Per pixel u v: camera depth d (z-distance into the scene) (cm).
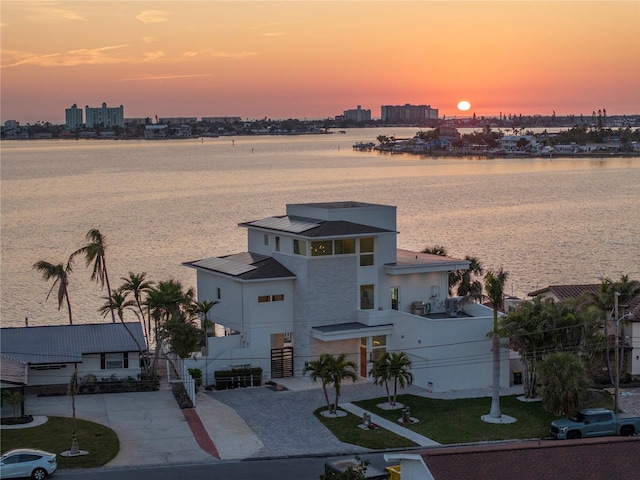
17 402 5169
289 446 4878
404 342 6450
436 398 5959
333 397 5956
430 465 3347
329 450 4806
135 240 16112
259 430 5188
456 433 5128
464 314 6962
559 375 5409
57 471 4372
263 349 6550
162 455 4691
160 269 12925
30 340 6394
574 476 3294
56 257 14388
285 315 6631
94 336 6525
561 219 19938
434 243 15725
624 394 6012
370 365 6506
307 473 4400
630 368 6556
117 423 5278
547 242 16112
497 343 5441
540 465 3356
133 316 10138
